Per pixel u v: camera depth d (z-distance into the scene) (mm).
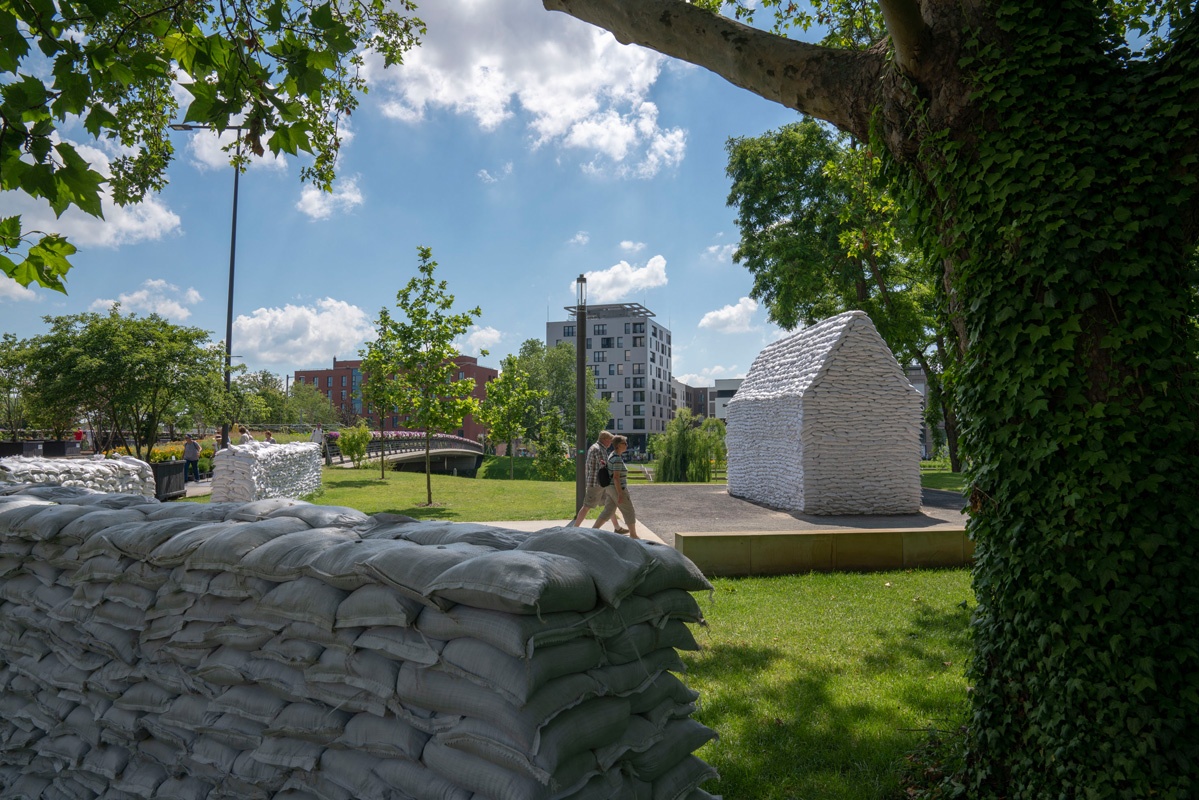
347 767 2484
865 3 8508
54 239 4152
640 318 109188
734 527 12945
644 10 4566
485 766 2178
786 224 31531
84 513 3574
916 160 3795
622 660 2537
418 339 19266
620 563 2469
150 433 22875
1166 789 2713
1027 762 3182
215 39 3955
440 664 2256
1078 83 3207
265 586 2748
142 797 2984
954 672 5387
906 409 14852
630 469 44062
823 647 6070
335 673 2512
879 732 4316
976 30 3381
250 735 2725
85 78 3582
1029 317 3205
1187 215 3082
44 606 3502
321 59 3891
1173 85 3027
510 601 2100
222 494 16922
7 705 3631
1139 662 2818
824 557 9602
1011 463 3305
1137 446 2938
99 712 3219
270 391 70875
